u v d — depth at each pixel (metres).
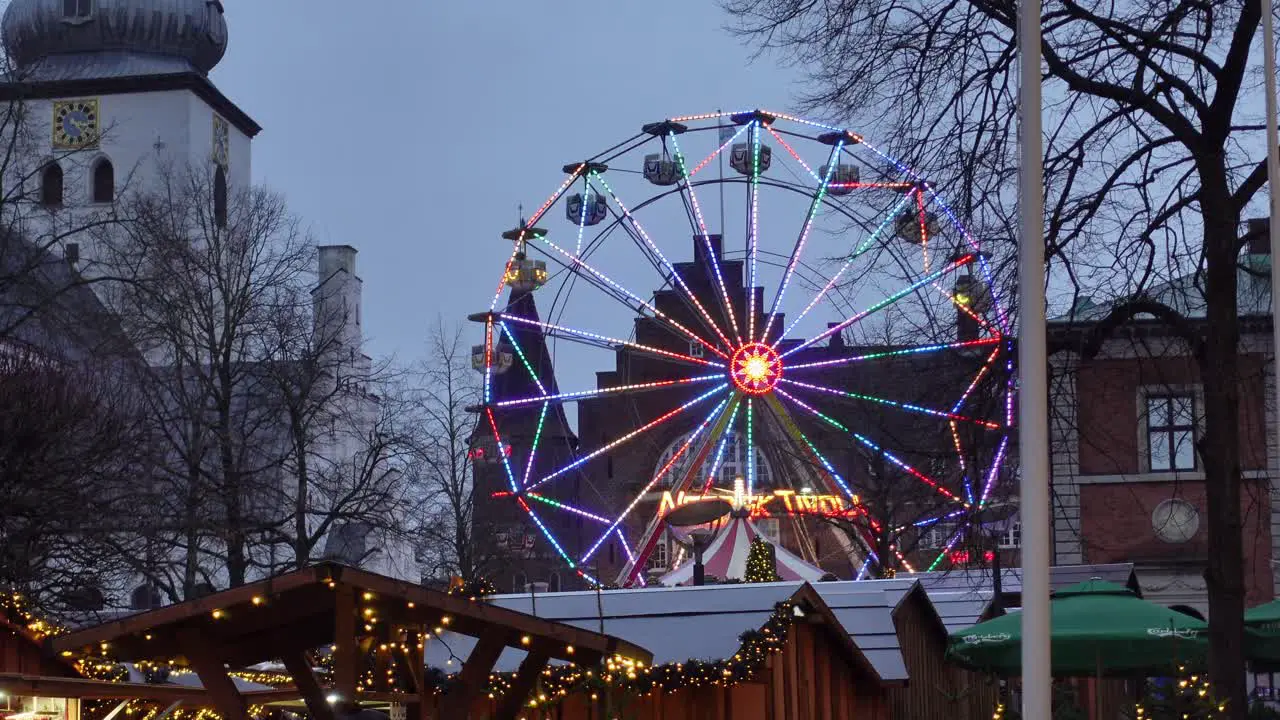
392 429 73.69
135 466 56.53
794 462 63.09
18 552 46.41
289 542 62.12
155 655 18.83
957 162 26.39
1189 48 25.09
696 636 25.73
